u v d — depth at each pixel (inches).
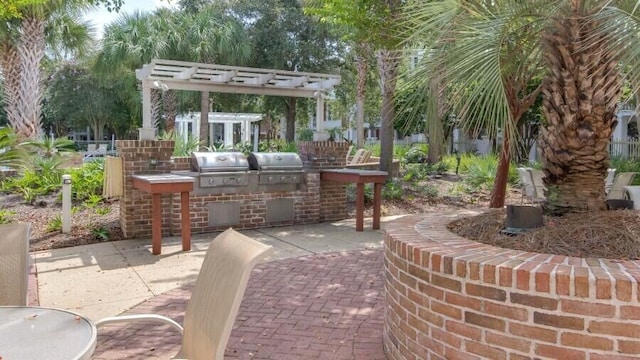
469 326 95.7
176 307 166.1
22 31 489.4
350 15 286.0
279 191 309.6
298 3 741.3
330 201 334.0
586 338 83.9
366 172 303.1
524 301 88.5
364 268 214.1
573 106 121.0
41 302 171.3
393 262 119.7
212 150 449.1
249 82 311.7
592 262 93.5
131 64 681.0
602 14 110.1
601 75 116.7
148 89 281.3
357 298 175.0
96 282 194.2
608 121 122.5
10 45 497.0
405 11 161.3
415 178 490.0
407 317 112.3
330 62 759.7
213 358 79.2
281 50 725.3
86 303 170.4
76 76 1133.7
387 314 126.4
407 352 112.4
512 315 90.0
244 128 845.8
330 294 179.5
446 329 100.0
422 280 106.0
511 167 466.9
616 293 81.7
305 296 177.3
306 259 229.6
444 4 122.1
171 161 287.0
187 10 775.1
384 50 340.5
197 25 674.2
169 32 667.4
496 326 91.9
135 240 266.4
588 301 83.4
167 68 280.5
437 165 571.8
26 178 372.5
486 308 93.0
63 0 492.7
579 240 108.7
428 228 132.0
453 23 120.4
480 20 121.4
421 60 126.7
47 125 1392.7
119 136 1332.4
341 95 846.5
